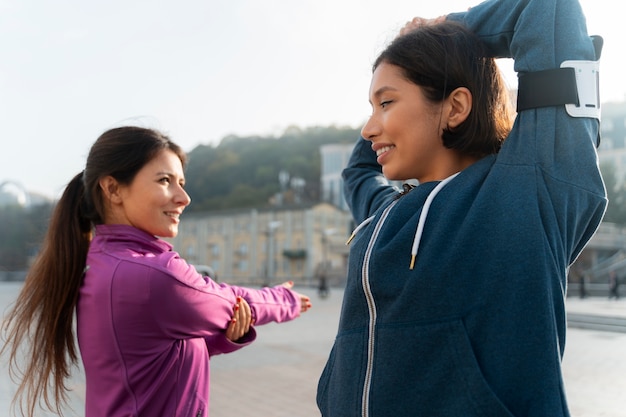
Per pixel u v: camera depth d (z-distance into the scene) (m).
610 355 7.79
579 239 1.02
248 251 58.66
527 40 1.02
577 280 36.88
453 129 1.05
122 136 1.51
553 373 0.85
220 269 59.97
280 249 56.78
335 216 57.94
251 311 1.62
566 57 0.99
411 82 1.06
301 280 52.28
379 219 1.09
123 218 1.55
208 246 61.41
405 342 0.94
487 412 0.85
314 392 5.89
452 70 1.03
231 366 7.52
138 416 1.39
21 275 63.22
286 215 57.09
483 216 0.95
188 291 1.41
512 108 1.16
